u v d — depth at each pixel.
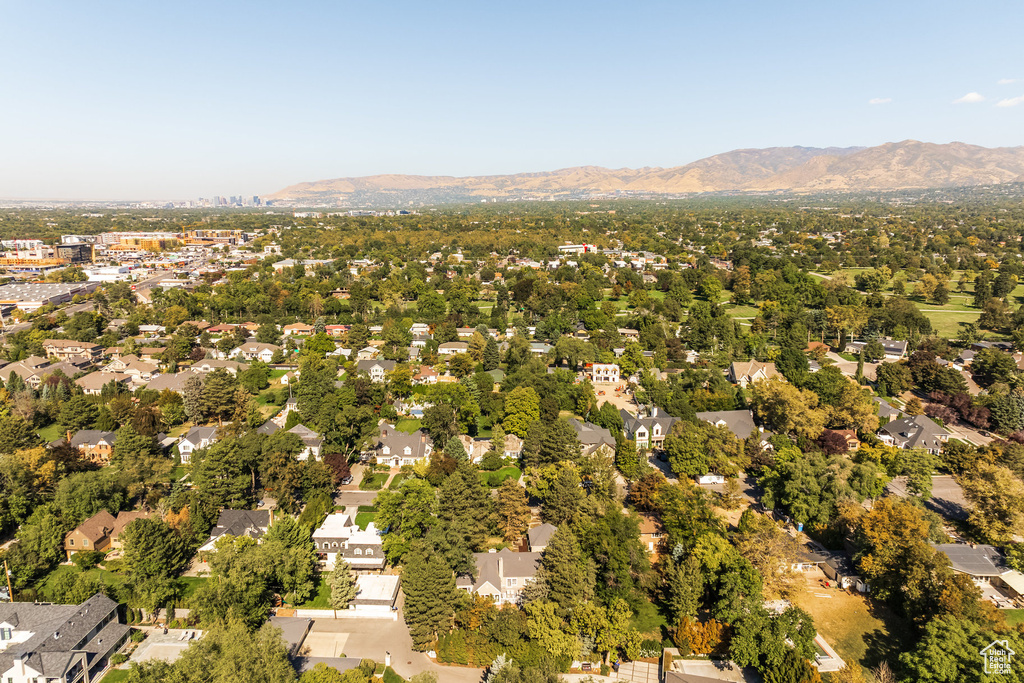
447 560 95.00
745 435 147.38
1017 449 128.50
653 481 115.12
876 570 92.75
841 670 77.62
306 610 93.12
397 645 86.88
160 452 139.62
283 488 114.88
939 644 75.69
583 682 79.62
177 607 92.69
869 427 149.50
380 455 141.62
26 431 133.62
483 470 136.00
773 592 95.06
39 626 82.62
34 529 102.44
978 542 105.50
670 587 93.25
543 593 89.94
